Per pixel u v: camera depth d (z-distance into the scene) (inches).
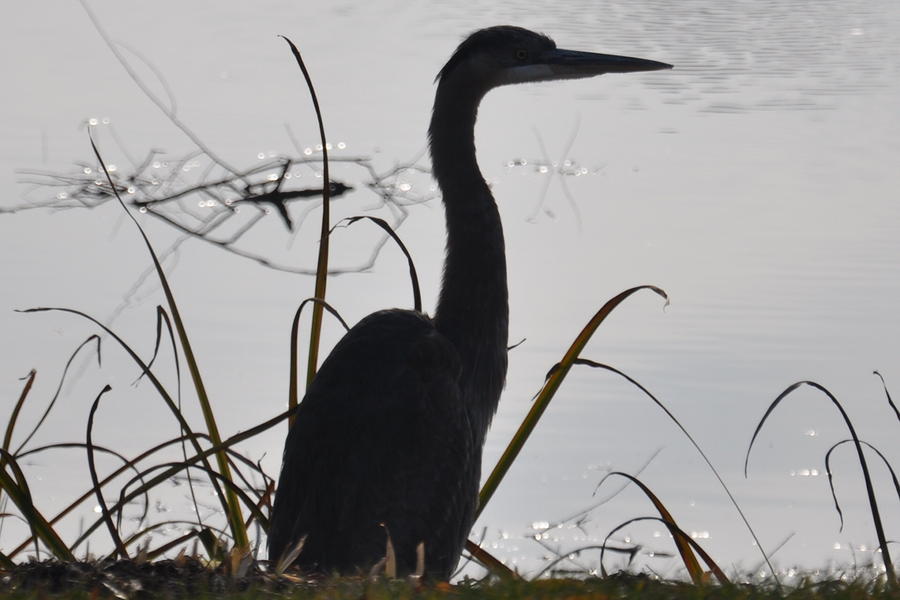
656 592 238.8
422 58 1261.1
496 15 1499.8
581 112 1094.4
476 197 337.1
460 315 327.9
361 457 273.1
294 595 228.1
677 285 676.7
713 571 294.8
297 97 1095.0
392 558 244.5
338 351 291.9
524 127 1045.8
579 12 1514.5
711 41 1350.9
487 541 435.8
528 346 603.8
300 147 932.0
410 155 914.7
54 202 826.2
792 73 1210.6
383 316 301.3
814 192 840.3
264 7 1566.2
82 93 1088.8
